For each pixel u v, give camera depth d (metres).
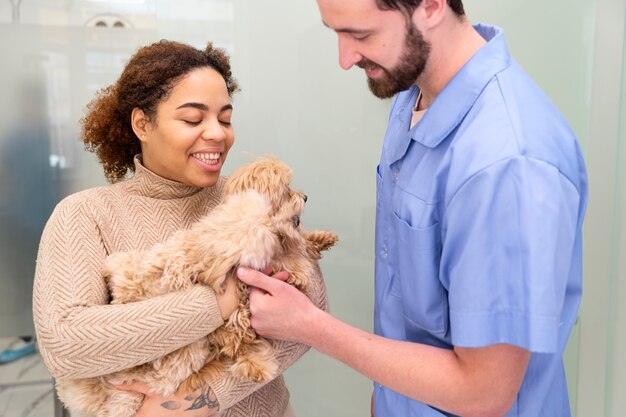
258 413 1.11
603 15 1.72
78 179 1.61
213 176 1.10
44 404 1.66
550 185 0.78
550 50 1.74
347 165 1.76
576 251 0.94
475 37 0.96
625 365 1.87
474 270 0.79
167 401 0.95
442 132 0.92
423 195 0.94
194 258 0.97
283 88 1.69
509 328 0.78
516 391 0.82
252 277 0.93
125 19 1.57
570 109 1.77
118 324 0.89
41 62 1.55
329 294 1.81
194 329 0.92
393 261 1.08
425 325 0.96
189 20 1.61
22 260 1.60
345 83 1.71
